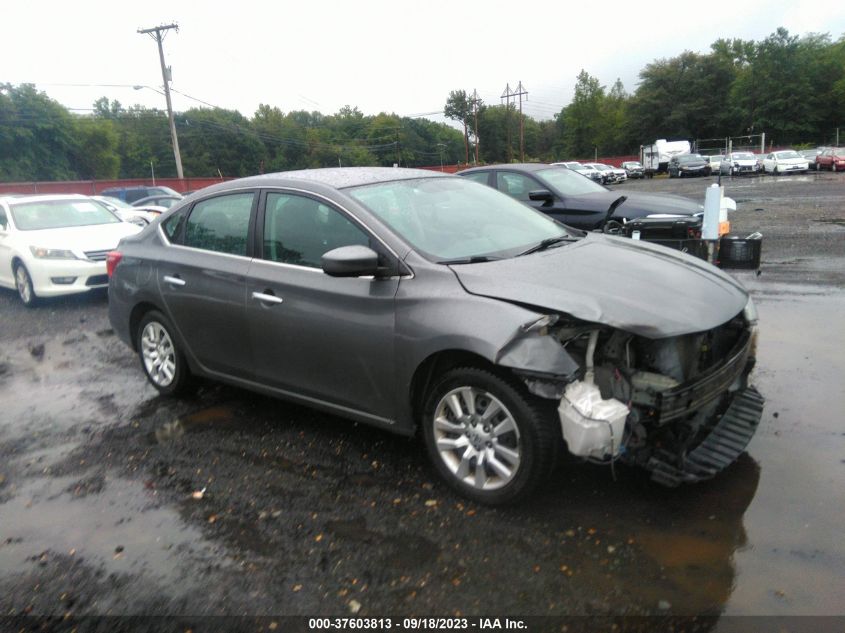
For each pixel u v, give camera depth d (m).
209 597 2.90
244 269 4.41
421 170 4.86
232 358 4.62
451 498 3.58
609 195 9.34
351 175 4.46
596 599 2.75
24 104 64.81
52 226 10.12
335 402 4.08
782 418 4.26
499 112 127.06
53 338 7.64
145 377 6.01
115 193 27.11
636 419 3.19
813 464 3.68
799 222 13.97
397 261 3.70
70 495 3.87
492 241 4.04
